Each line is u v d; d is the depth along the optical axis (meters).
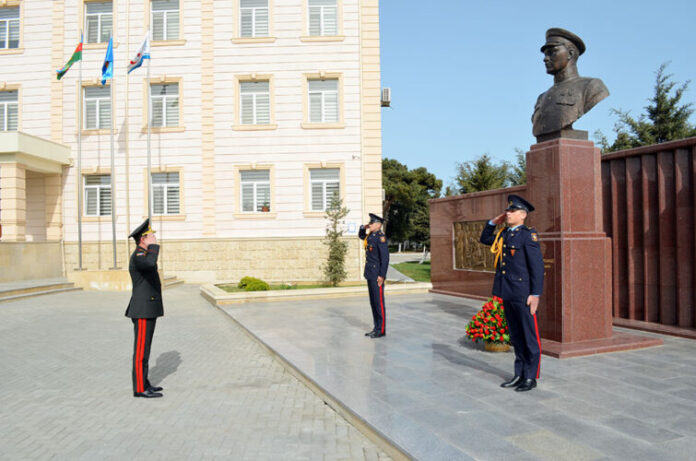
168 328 9.61
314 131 18.75
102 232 18.97
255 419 4.61
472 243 12.02
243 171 18.91
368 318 9.77
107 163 19.12
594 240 6.73
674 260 7.76
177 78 19.00
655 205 8.04
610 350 6.37
